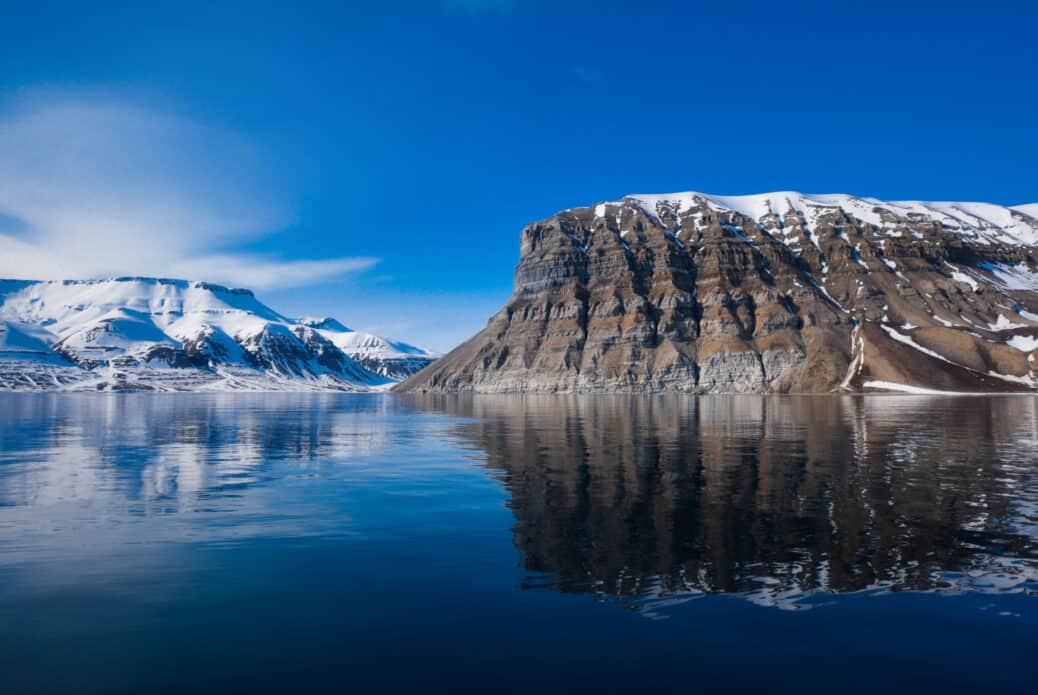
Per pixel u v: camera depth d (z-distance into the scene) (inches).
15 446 2012.8
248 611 544.7
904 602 555.2
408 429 2755.9
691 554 694.5
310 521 887.7
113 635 493.7
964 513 885.8
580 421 3196.4
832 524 826.2
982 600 560.1
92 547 751.1
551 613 535.2
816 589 587.5
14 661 447.8
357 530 830.5
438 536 794.2
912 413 3599.9
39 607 553.3
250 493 1120.8
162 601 569.3
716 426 2689.5
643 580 614.2
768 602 556.7
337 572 650.2
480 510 948.6
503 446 1939.0
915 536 762.2
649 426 2748.5
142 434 2524.6
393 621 520.4
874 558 676.7
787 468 1352.1
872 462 1445.6
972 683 417.1
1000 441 1935.3
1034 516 868.0
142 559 700.0
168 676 427.2
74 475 1357.0
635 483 1168.8
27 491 1146.0
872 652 460.8
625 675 427.2
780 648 467.5
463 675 428.1
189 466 1509.6
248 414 4350.4
